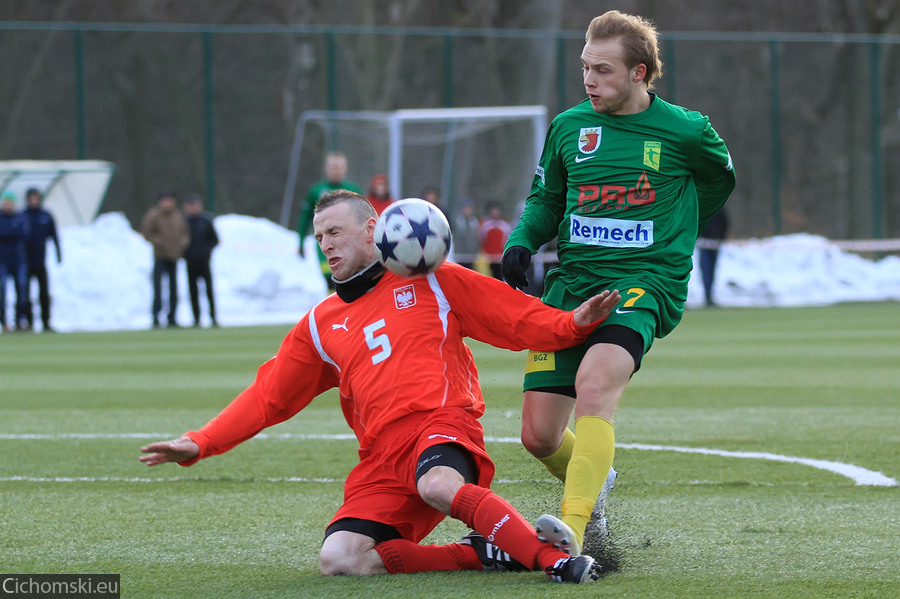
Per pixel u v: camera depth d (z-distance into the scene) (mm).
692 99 90938
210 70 81312
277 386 11898
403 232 11242
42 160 84750
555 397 12094
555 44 90312
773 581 10539
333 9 100438
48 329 56688
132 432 22062
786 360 35875
